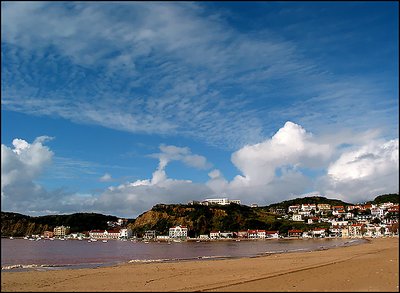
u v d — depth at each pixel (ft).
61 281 130.93
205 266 180.65
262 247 456.86
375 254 222.07
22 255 345.31
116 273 154.71
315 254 255.91
